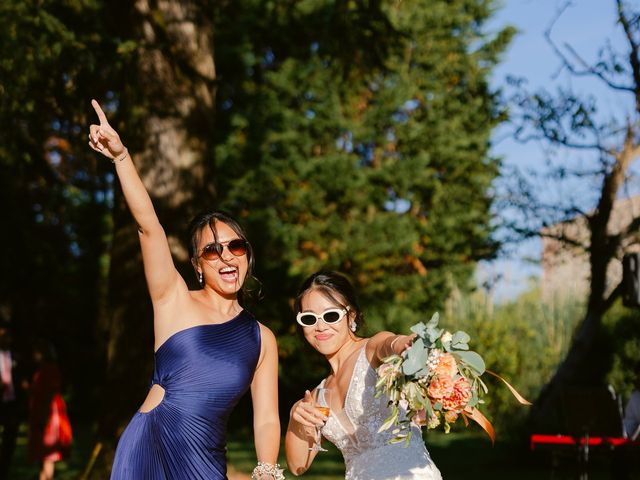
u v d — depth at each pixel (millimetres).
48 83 11719
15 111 12102
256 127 21625
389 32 12750
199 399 3828
